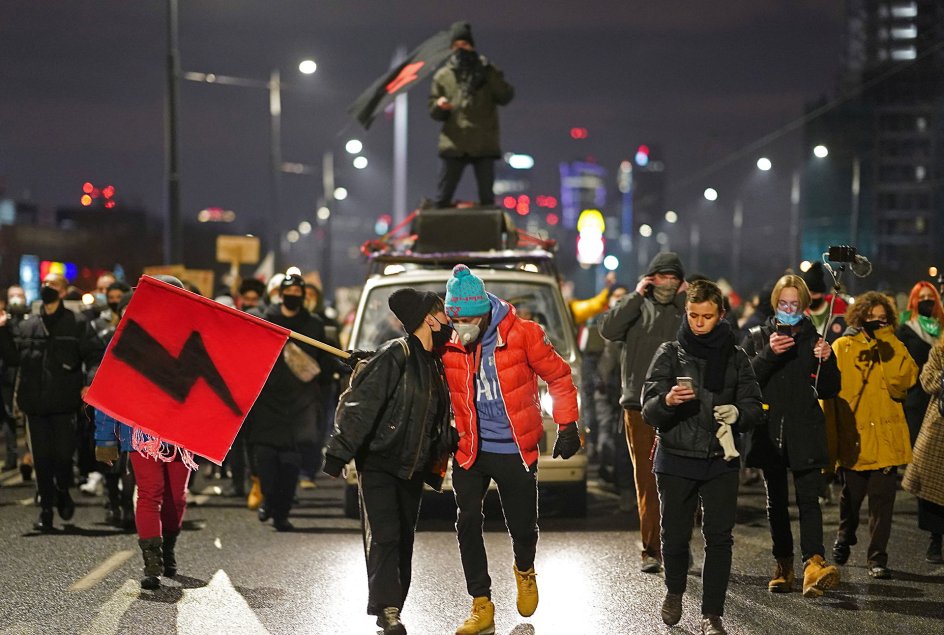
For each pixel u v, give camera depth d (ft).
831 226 375.66
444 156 49.85
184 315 25.89
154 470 27.99
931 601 26.66
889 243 370.32
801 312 26.78
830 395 26.86
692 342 23.48
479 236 45.29
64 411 36.32
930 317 39.96
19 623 24.43
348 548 33.37
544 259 43.11
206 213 245.24
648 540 30.04
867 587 28.14
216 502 42.88
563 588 28.17
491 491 43.21
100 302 46.83
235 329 25.86
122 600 26.63
